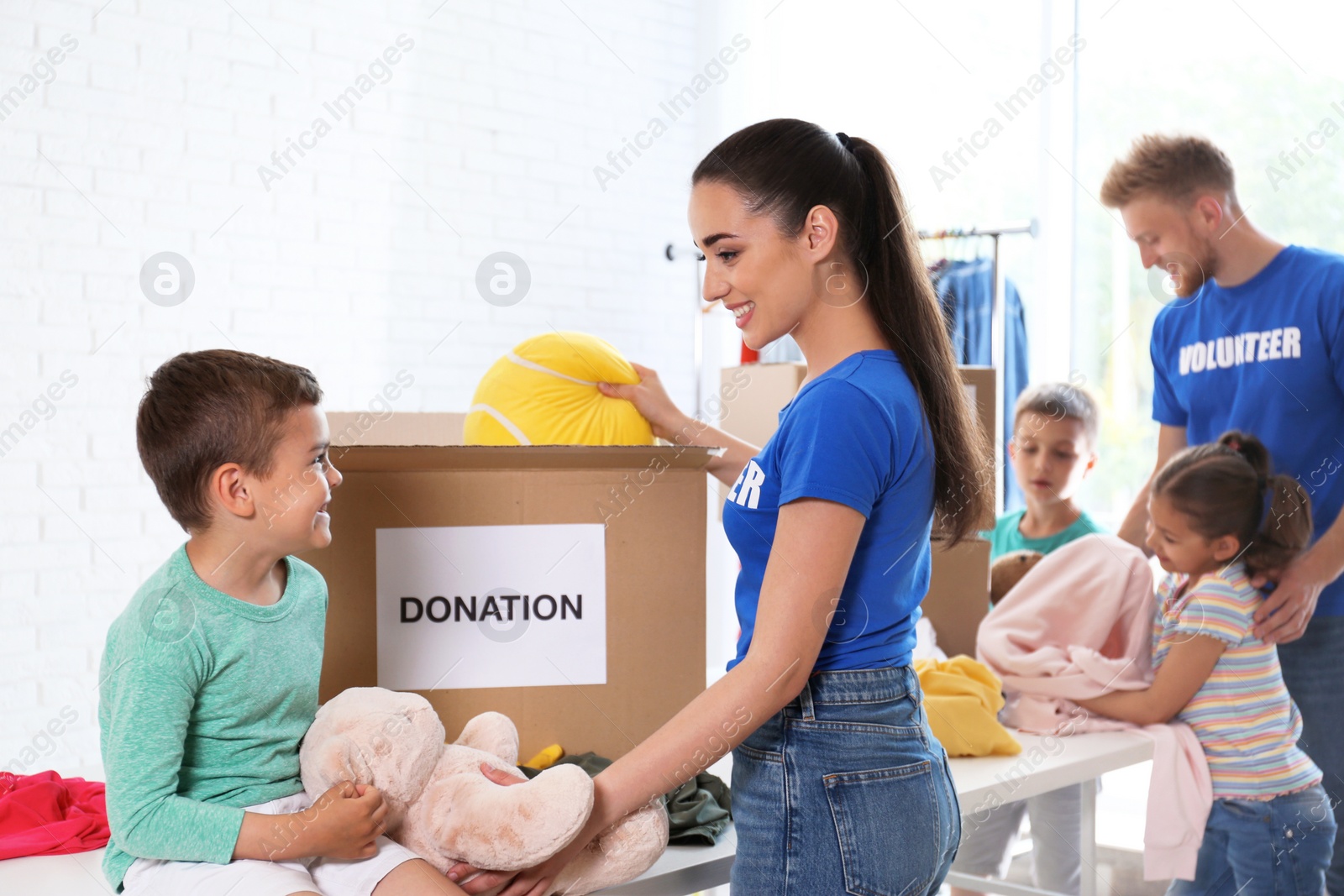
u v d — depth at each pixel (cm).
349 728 100
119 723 94
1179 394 198
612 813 94
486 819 93
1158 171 195
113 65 290
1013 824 198
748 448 146
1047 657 173
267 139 317
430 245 347
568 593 124
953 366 104
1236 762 160
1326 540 170
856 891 92
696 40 407
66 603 281
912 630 101
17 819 120
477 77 357
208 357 104
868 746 94
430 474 121
